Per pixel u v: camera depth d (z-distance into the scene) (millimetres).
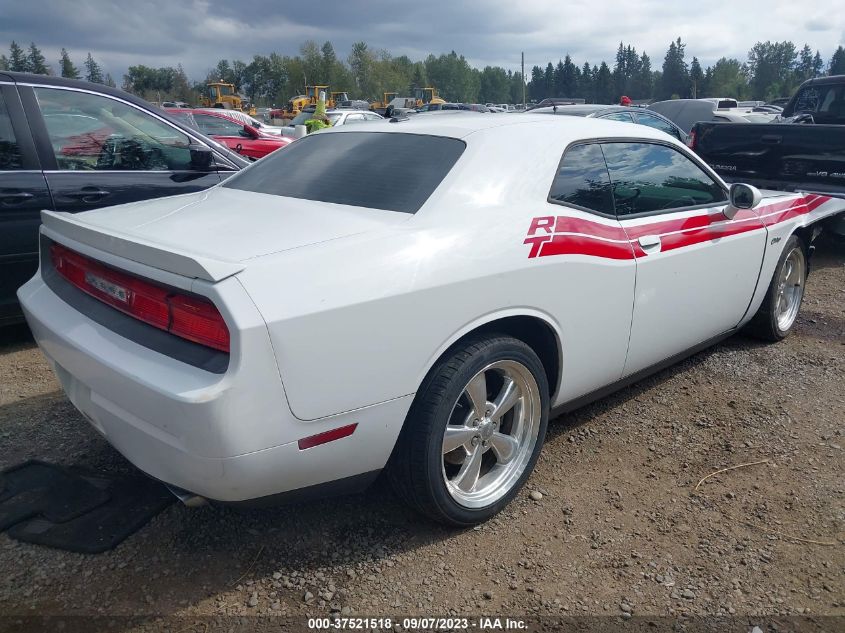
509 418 2971
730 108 17438
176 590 2412
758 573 2559
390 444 2461
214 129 12992
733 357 4582
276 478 2221
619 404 3902
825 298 6039
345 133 3414
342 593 2420
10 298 4562
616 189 3307
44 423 3562
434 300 2439
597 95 131500
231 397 2018
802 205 4684
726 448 3439
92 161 4840
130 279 2348
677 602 2414
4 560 2518
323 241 2359
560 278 2887
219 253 2240
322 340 2174
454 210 2670
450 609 2363
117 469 3115
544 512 2912
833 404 3922
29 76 4652
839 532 2795
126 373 2172
